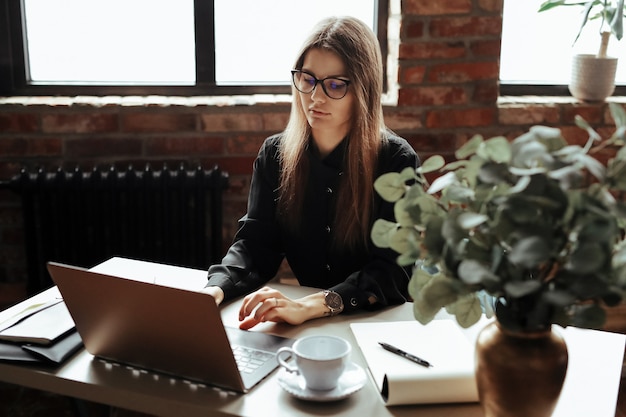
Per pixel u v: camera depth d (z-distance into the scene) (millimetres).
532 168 1089
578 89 2785
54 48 2781
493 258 1082
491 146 1073
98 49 2795
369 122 1895
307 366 1283
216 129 2646
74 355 1476
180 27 2795
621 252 1077
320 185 1951
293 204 1973
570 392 1327
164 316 1299
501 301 1160
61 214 2529
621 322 2809
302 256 2025
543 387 1129
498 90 2750
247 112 2646
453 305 1237
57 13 2752
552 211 1051
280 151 2010
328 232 1970
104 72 2816
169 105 2617
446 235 1105
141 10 2775
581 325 1100
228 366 1300
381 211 1887
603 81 2740
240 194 2719
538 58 2939
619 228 1114
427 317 1173
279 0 2801
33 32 2758
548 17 2902
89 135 2617
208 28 2768
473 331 1547
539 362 1120
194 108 2625
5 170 2611
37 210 2607
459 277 1124
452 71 2656
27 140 2600
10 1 2695
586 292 1038
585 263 1009
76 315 1412
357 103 1840
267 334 1549
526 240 1020
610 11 2578
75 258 2584
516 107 2709
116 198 2535
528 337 1134
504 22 2900
